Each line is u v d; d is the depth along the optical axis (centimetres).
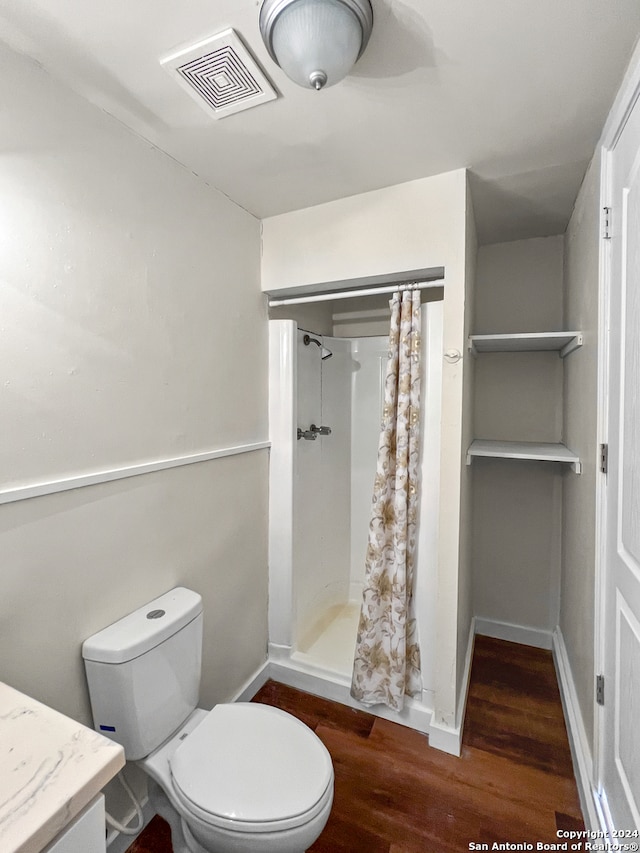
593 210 144
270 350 202
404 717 175
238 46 96
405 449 170
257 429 194
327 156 144
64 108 108
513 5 87
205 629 162
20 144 98
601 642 130
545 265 227
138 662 114
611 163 126
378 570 177
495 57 101
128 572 128
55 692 108
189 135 131
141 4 86
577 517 173
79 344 113
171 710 125
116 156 123
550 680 205
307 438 222
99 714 115
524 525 236
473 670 213
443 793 145
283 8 83
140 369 132
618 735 112
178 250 146
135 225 129
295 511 205
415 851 126
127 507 128
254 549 194
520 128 130
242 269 181
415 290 168
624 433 112
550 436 228
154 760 117
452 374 158
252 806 100
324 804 104
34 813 55
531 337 173
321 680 192
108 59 100
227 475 174
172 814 117
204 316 159
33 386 102
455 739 160
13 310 97
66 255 109
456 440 158
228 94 112
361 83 109
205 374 160
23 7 87
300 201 175
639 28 92
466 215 156
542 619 235
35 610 103
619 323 117
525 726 175
